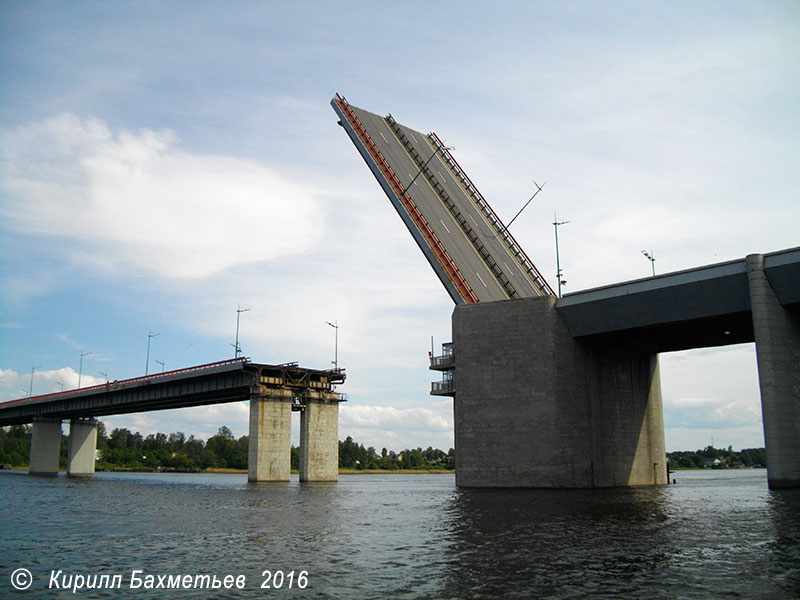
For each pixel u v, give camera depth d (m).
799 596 15.48
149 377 104.25
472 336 59.59
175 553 23.02
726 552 21.03
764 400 46.22
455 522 31.19
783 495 42.22
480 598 15.73
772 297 47.03
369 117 72.31
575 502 41.22
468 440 58.53
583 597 15.62
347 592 16.61
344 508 41.84
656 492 51.44
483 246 68.75
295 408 95.12
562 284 65.12
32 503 49.16
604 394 59.53
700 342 63.00
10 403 142.75
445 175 74.94
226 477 141.38
